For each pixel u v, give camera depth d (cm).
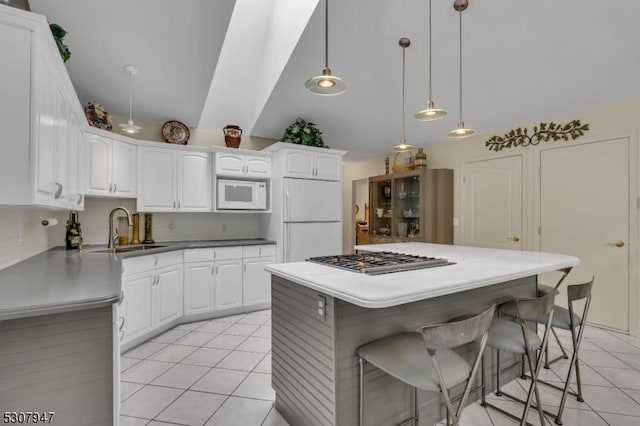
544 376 239
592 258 338
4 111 131
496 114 385
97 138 299
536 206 381
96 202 349
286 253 394
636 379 235
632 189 311
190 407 202
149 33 261
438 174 470
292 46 309
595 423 186
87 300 125
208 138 418
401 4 258
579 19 248
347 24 279
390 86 362
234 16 342
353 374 158
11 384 119
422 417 184
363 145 514
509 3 247
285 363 193
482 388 206
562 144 360
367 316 162
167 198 363
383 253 249
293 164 401
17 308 113
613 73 288
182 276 346
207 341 303
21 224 223
